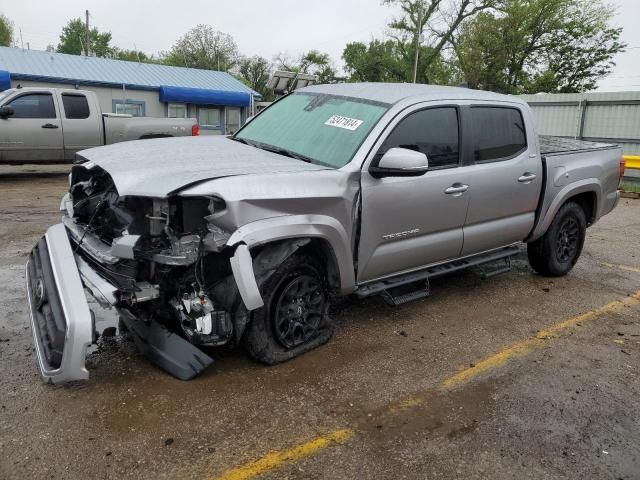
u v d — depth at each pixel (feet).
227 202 10.49
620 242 27.32
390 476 9.17
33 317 11.29
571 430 10.79
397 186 13.57
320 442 9.93
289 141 14.65
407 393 11.80
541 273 20.61
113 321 14.17
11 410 10.25
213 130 93.56
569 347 14.62
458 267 16.40
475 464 9.61
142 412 10.44
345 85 16.57
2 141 38.09
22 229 24.26
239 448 9.62
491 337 15.02
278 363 12.57
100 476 8.71
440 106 14.97
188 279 11.30
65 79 77.51
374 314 16.17
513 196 17.03
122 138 42.55
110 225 11.69
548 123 67.62
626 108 60.85
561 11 141.79
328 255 12.69
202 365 11.25
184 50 190.19
